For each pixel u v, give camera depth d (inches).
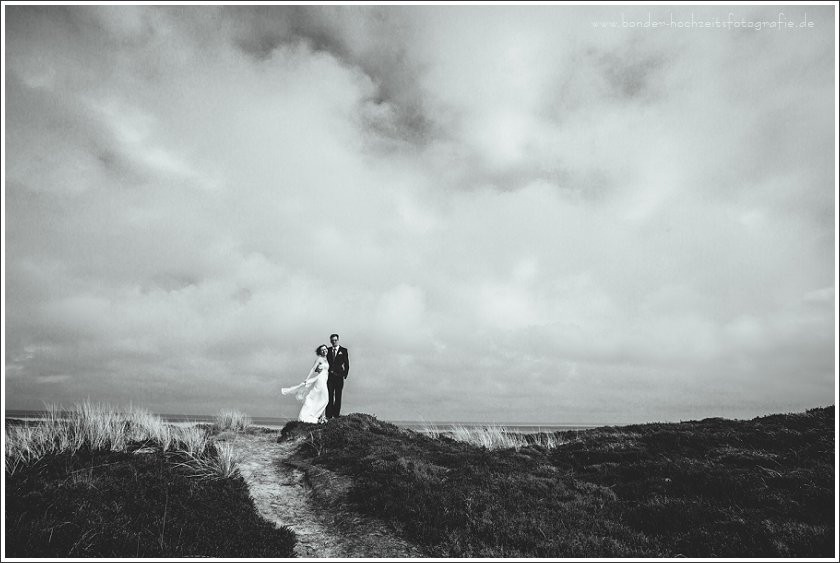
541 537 343.3
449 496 400.2
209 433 645.9
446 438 677.3
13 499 339.6
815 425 602.2
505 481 448.1
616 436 646.5
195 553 308.7
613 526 364.8
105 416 548.4
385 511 377.1
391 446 568.1
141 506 360.5
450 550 323.9
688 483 441.7
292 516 395.5
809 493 405.1
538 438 684.7
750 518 370.0
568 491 437.1
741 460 503.5
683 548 333.4
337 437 590.9
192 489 405.1
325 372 724.7
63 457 441.7
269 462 533.3
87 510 340.5
